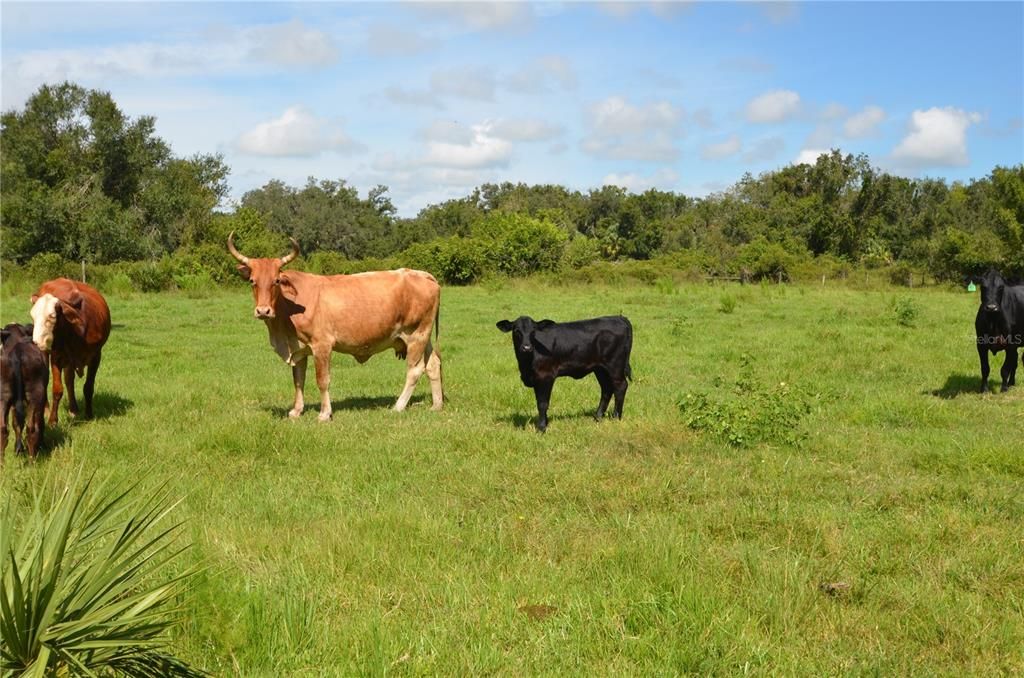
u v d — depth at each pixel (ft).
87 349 32.89
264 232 167.84
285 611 14.69
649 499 22.35
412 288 35.58
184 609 14.07
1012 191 145.48
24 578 10.68
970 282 38.52
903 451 27.48
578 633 14.71
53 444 28.48
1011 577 17.37
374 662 13.52
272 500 22.50
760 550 18.62
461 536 19.70
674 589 16.24
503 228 167.02
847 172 212.02
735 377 42.73
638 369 44.80
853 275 144.25
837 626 15.28
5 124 157.89
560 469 25.20
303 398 37.60
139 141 161.89
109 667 11.62
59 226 144.97
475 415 34.37
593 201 329.31
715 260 157.48
